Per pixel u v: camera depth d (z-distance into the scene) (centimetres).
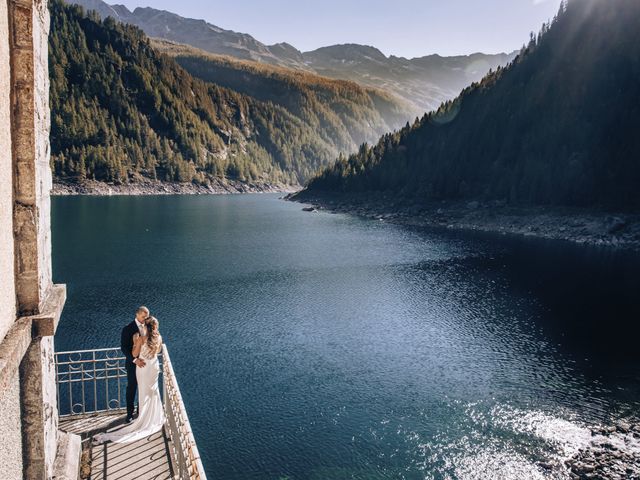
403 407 2452
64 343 3123
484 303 4550
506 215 11588
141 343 1005
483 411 2431
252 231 9600
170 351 3114
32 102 602
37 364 643
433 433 2211
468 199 13462
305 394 2562
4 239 545
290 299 4525
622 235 9094
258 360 3008
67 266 5644
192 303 4247
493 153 14588
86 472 857
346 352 3206
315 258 6806
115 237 8062
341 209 15288
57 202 15075
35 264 623
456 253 7494
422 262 6669
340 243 8338
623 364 3088
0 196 524
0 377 429
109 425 1020
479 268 6284
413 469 1941
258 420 2281
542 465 1981
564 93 14175
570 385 2762
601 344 3462
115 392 2370
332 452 2038
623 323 3972
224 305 4228
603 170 11275
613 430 2267
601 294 4944
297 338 3450
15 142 596
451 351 3284
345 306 4353
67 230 8750
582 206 11031
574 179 11375
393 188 16512
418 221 12225
